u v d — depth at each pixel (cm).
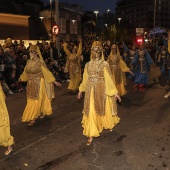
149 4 9300
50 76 611
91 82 487
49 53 1259
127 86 1102
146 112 705
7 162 446
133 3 9781
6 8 2558
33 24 3584
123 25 6131
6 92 993
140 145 495
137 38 2236
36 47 595
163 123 613
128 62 1355
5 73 1038
